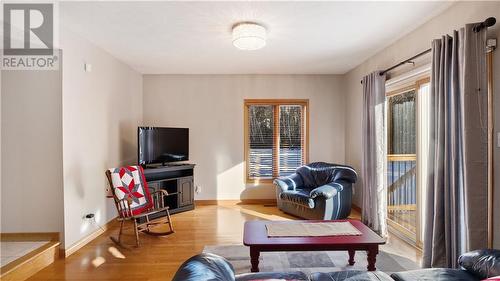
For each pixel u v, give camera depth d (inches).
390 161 154.4
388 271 104.3
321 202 156.6
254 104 214.2
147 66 186.5
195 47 147.9
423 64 116.5
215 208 198.8
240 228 154.3
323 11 105.3
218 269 60.9
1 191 120.5
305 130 213.8
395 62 139.5
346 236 96.2
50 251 112.0
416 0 96.4
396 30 124.3
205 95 210.8
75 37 126.0
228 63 180.5
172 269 106.9
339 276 65.8
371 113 151.9
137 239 129.6
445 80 94.7
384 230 144.5
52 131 119.0
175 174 193.9
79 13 105.7
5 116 120.0
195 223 163.5
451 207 94.0
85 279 99.4
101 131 149.9
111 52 155.6
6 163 120.6
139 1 97.0
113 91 164.1
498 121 82.7
